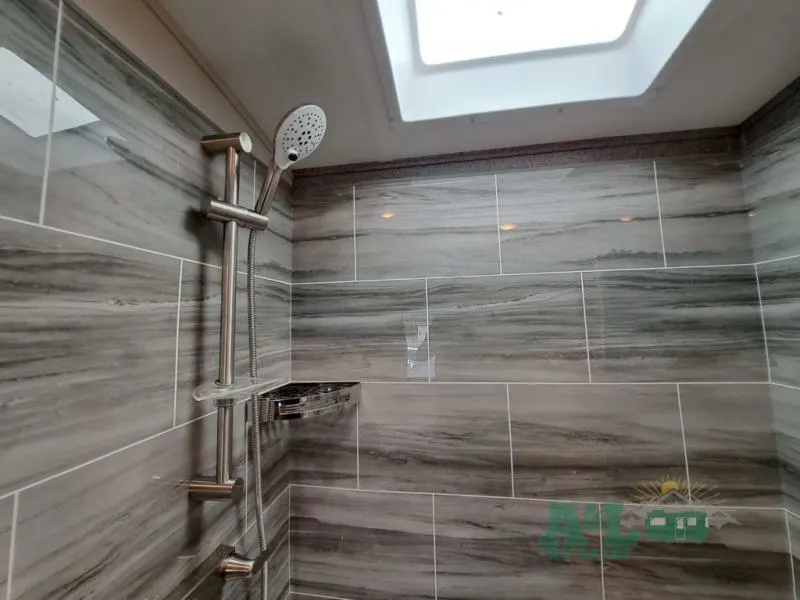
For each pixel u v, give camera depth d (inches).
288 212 38.8
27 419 13.6
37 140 14.3
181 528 21.8
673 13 24.4
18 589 13.0
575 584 32.6
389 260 37.8
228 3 20.6
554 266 35.3
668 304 33.4
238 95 28.6
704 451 32.0
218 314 25.9
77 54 16.2
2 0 13.3
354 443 36.6
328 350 37.8
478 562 33.9
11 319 13.1
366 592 35.2
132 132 19.1
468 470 34.7
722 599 30.9
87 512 15.8
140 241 19.4
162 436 20.5
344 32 22.7
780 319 30.2
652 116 31.9
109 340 17.3
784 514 30.5
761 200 31.6
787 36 23.4
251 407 29.2
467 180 37.3
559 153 36.1
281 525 35.1
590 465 33.2
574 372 34.1
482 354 35.5
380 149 36.4
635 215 34.6
